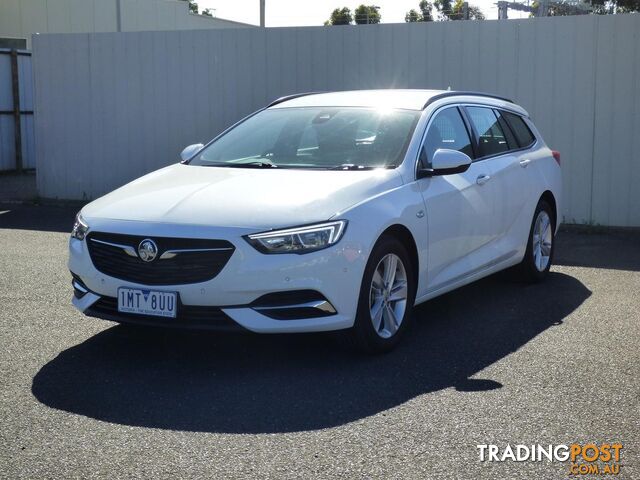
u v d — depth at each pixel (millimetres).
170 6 26203
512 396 4539
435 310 6543
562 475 3574
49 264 8266
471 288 7371
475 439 3945
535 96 11070
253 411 4305
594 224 10945
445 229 5844
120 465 3650
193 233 4777
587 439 3957
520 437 3975
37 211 12539
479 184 6344
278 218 4805
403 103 6270
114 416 4234
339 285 4848
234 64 12680
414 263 5578
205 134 12992
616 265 8484
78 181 13750
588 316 6355
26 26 22125
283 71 12398
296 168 5691
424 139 5910
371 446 3859
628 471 3617
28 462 3682
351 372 4938
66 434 3998
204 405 4391
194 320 4828
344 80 12062
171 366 5047
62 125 13719
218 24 28703
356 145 5859
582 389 4656
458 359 5223
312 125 6184
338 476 3543
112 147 13516
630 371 4984
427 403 4426
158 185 5516
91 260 5086
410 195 5484
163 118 13195
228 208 4922
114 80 13367
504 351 5410
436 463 3678
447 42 11422
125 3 24453
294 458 3725
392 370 4984
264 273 4699
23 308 6434
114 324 5977
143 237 4875
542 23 10938
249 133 6395
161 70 13109
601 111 10797
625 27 10578
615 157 10797
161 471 3588
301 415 4250
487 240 6496
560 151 11008
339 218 4895
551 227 7730
